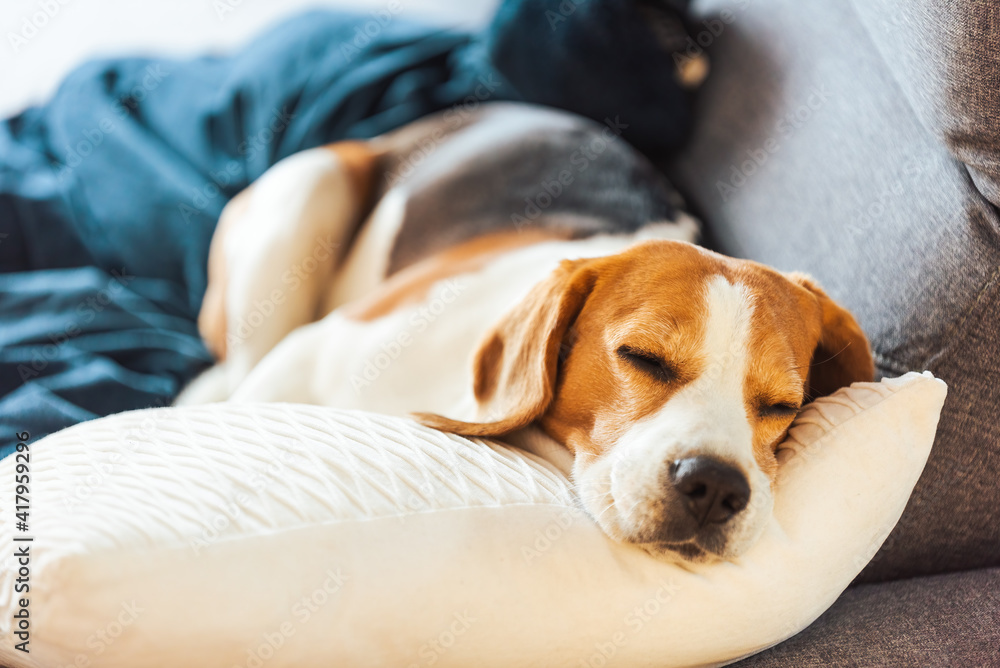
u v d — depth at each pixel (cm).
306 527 97
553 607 105
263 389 209
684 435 125
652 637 110
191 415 116
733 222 230
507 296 203
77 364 214
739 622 115
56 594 87
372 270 267
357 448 110
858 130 188
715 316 137
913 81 150
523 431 151
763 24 236
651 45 248
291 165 271
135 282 262
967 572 162
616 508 121
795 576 119
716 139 245
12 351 213
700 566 117
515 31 251
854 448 127
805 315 148
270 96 295
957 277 150
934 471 153
